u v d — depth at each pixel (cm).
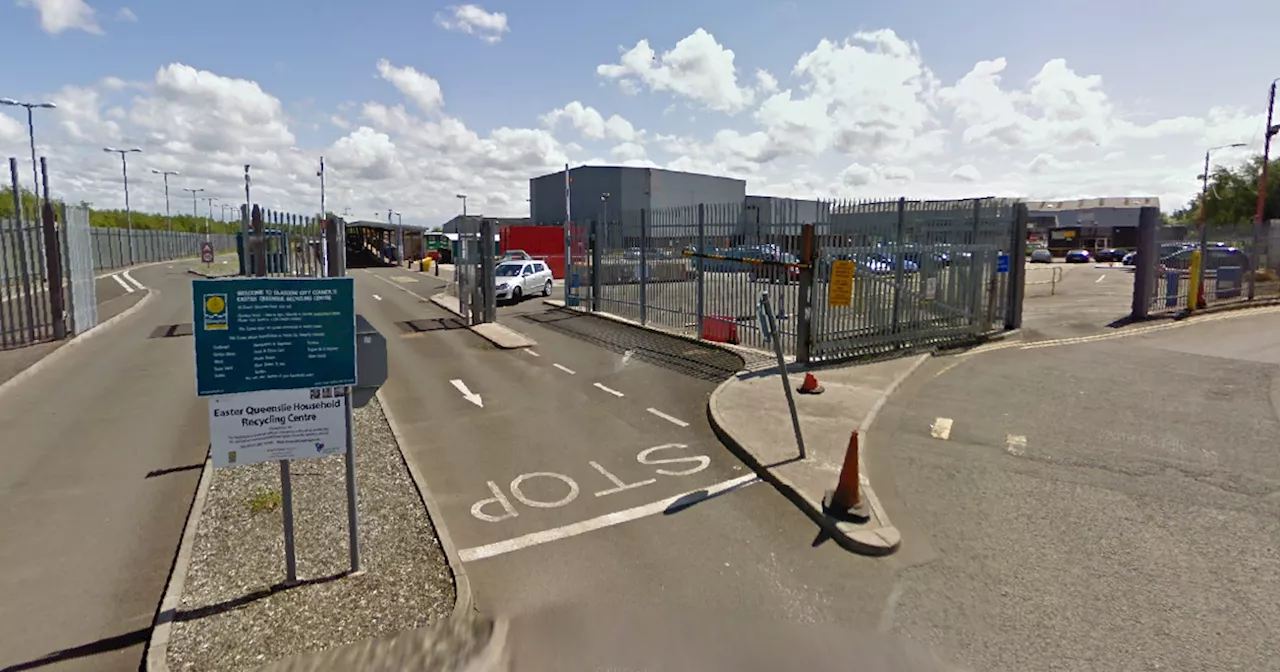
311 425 439
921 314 1330
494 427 852
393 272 4538
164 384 1062
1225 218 4641
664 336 1513
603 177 7275
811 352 1157
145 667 375
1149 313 1755
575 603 446
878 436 782
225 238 7662
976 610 432
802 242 1145
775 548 524
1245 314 1741
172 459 718
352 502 465
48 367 1187
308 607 429
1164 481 638
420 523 557
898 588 461
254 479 656
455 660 382
